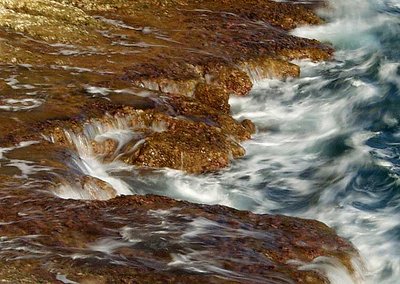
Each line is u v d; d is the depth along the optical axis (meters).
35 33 24.69
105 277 12.34
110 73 22.91
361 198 19.39
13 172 16.78
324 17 30.69
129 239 13.81
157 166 19.45
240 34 27.45
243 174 20.06
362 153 21.64
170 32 26.86
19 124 19.25
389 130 23.52
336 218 18.50
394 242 17.28
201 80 23.64
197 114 21.44
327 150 21.98
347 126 23.67
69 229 13.95
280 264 13.79
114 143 19.92
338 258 14.62
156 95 21.77
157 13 28.39
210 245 13.96
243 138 21.78
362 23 30.53
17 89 21.28
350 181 20.20
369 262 16.34
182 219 14.96
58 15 26.17
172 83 23.14
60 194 16.23
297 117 24.05
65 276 12.27
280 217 16.05
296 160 21.23
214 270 13.00
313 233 15.45
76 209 14.89
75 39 24.89
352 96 25.31
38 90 21.33
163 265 12.98
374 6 31.64
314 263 14.17
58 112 20.12
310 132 23.14
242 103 24.45
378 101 25.14
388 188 19.84
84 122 19.88
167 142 19.84
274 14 29.78
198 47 25.81
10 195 15.48
